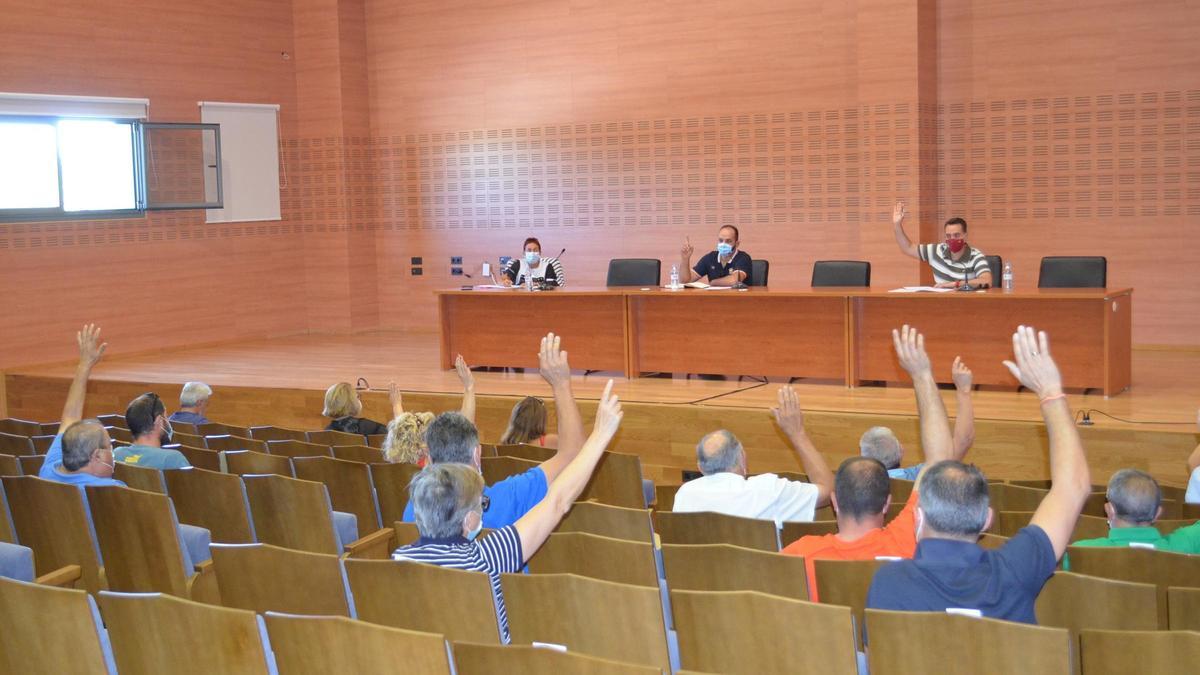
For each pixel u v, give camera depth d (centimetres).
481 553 305
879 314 788
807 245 1081
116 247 1125
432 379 908
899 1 1008
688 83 1123
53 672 284
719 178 1116
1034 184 1010
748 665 266
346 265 1280
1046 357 269
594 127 1175
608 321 874
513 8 1205
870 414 698
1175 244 959
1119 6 962
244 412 916
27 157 1032
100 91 1104
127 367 1046
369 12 1280
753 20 1085
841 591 298
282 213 1274
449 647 292
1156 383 782
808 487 423
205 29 1190
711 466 425
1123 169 973
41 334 1071
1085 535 405
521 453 555
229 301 1224
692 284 854
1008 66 1009
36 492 418
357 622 245
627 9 1146
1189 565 314
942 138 1042
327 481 499
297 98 1283
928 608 255
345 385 660
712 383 841
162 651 270
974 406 714
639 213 1162
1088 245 995
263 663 260
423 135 1268
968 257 780
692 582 328
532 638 291
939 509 264
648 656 279
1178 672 221
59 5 1068
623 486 537
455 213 1260
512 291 883
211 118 1197
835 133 1056
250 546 329
